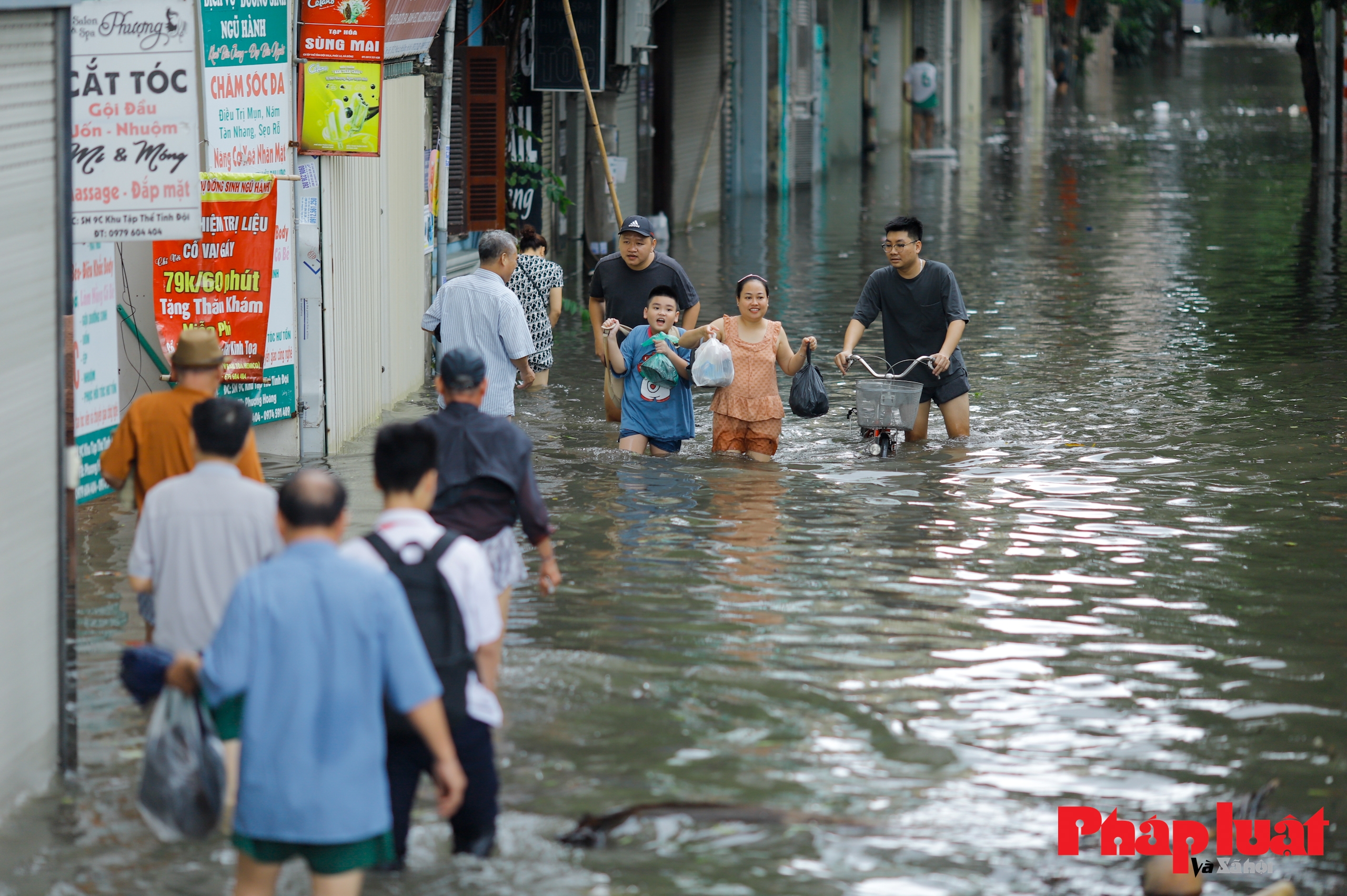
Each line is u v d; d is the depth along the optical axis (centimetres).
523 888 1215
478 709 1239
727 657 1725
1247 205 7162
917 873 1242
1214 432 2881
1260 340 3875
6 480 1326
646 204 6431
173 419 1636
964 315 2767
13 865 1244
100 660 1698
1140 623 1842
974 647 1762
